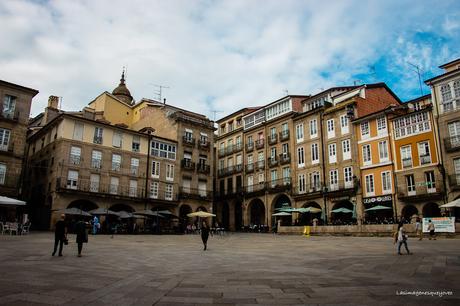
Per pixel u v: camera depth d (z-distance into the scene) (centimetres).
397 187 3425
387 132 3600
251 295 741
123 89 6072
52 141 3959
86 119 3938
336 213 3931
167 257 1505
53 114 4434
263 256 1565
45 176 3934
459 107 3088
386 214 3503
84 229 1435
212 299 705
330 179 4047
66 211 3045
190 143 4866
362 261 1318
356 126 3891
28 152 4575
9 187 3319
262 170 4881
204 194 4897
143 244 2203
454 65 3366
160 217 4034
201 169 4912
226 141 5644
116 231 3391
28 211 4150
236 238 3089
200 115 5434
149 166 4403
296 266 1220
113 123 5219
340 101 4250
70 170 3750
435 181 3162
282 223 4300
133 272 1058
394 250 1698
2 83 3419
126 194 4128
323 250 1825
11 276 903
